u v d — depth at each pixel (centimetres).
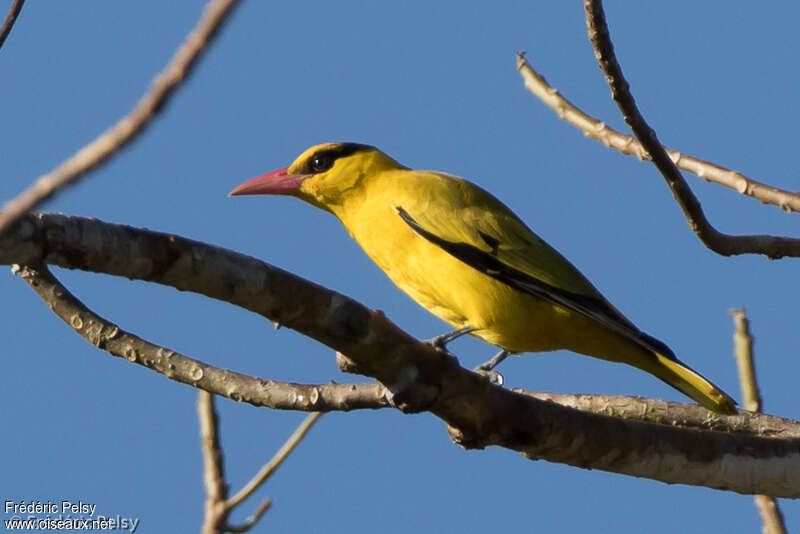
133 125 395
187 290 782
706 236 1126
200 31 392
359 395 984
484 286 1282
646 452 1011
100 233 738
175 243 764
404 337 870
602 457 999
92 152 396
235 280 785
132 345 1043
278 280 800
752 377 1252
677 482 1039
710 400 1149
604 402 1264
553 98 1412
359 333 845
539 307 1270
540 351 1314
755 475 1038
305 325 827
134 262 752
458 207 1330
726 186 1313
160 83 393
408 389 892
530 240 1302
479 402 923
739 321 1259
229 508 982
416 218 1328
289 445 1009
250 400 1015
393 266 1365
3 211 397
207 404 1018
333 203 1425
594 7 990
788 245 1150
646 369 1236
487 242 1290
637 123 1053
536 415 954
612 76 1024
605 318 1198
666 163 1084
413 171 1429
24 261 722
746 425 1230
